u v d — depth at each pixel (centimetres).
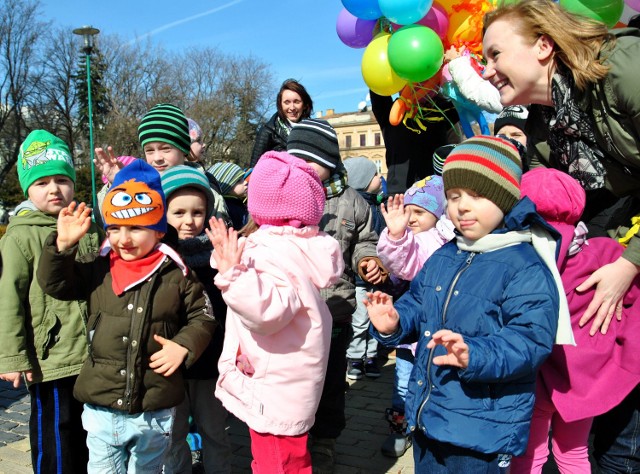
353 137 5153
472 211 207
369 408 430
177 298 252
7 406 455
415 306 226
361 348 504
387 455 344
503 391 195
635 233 209
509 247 205
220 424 296
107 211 246
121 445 244
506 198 205
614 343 218
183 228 295
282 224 238
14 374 249
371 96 465
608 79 196
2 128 3866
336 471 327
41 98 3978
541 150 258
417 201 339
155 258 253
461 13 370
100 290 251
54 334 262
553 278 198
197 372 286
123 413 242
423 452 214
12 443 377
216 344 292
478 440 192
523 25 210
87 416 249
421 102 414
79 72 3941
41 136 279
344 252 311
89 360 246
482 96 350
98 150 349
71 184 285
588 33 200
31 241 262
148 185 251
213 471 296
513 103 227
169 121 349
